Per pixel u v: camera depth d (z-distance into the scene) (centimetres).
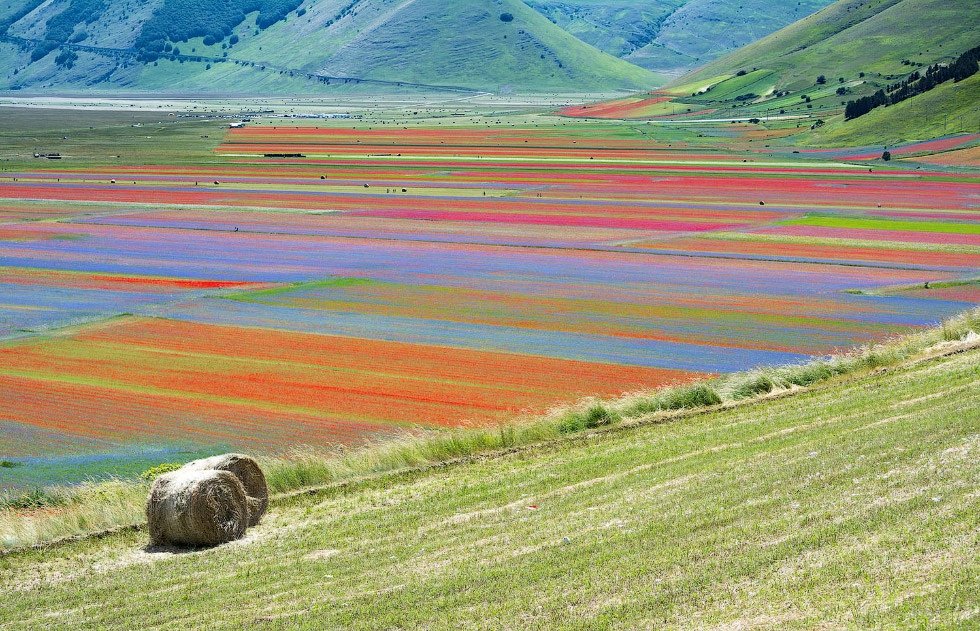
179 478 2628
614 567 2028
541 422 3797
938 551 1806
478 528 2506
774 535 2058
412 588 2077
